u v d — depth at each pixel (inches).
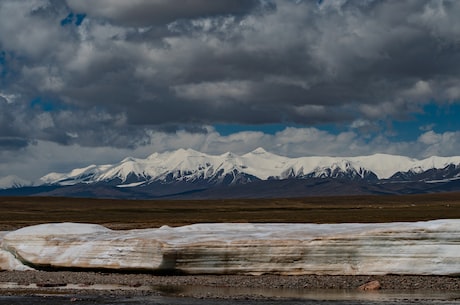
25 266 2004.2
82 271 1925.4
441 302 1416.1
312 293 1546.5
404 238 1691.7
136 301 1465.3
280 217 5753.0
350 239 1724.9
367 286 1587.1
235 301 1453.0
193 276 1803.6
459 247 1658.5
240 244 1780.3
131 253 1855.3
